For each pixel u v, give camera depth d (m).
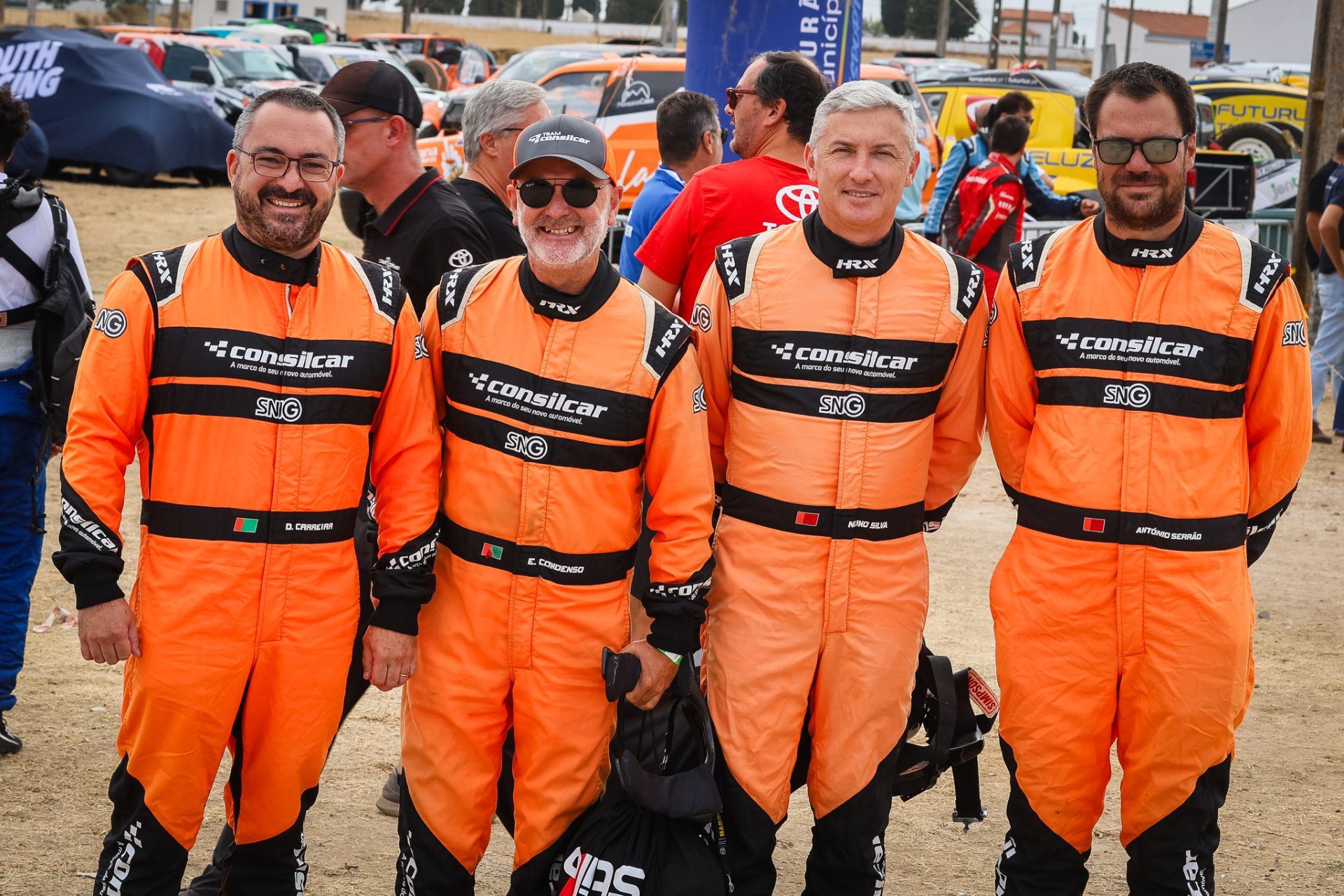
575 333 3.16
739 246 3.38
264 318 3.08
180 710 3.05
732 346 3.35
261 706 3.14
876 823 3.35
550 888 3.26
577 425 3.14
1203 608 3.19
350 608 3.20
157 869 3.16
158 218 17.73
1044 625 3.28
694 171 4.98
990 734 5.30
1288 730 5.26
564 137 3.06
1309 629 6.42
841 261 3.27
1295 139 22.69
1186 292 3.21
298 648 3.12
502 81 4.37
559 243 3.08
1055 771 3.30
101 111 19.91
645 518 3.38
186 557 3.05
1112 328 3.22
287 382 3.08
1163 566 3.19
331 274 3.15
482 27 80.94
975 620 6.40
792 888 4.09
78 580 3.00
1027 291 3.32
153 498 3.09
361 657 3.71
